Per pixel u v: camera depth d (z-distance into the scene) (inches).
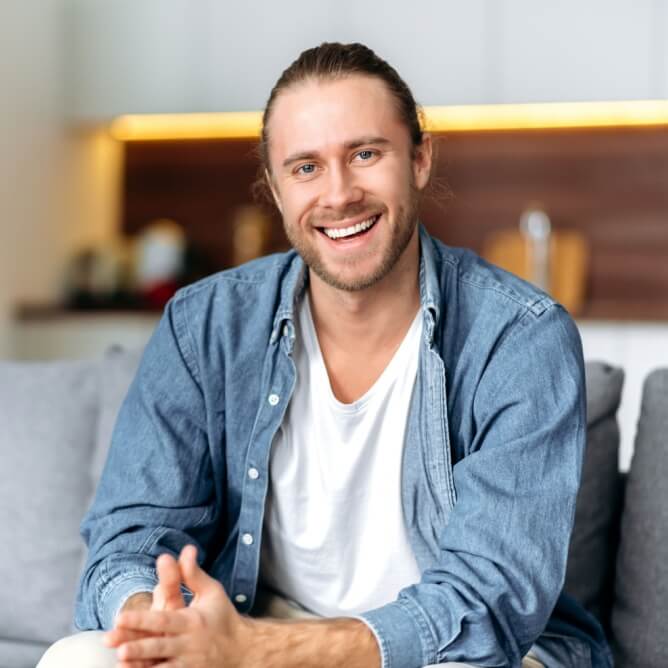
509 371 71.6
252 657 61.1
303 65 72.1
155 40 193.2
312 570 74.9
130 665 58.5
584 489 85.0
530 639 67.4
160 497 74.9
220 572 77.2
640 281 191.3
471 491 69.0
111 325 181.2
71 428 98.7
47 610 95.8
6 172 179.8
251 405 76.2
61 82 194.4
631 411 162.7
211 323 77.7
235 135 205.0
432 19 183.5
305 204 71.6
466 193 197.0
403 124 72.6
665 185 189.9
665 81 175.3
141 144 209.0
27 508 97.1
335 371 75.0
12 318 181.9
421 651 64.1
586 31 178.1
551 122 193.5
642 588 81.5
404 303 74.0
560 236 193.5
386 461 73.2
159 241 195.0
